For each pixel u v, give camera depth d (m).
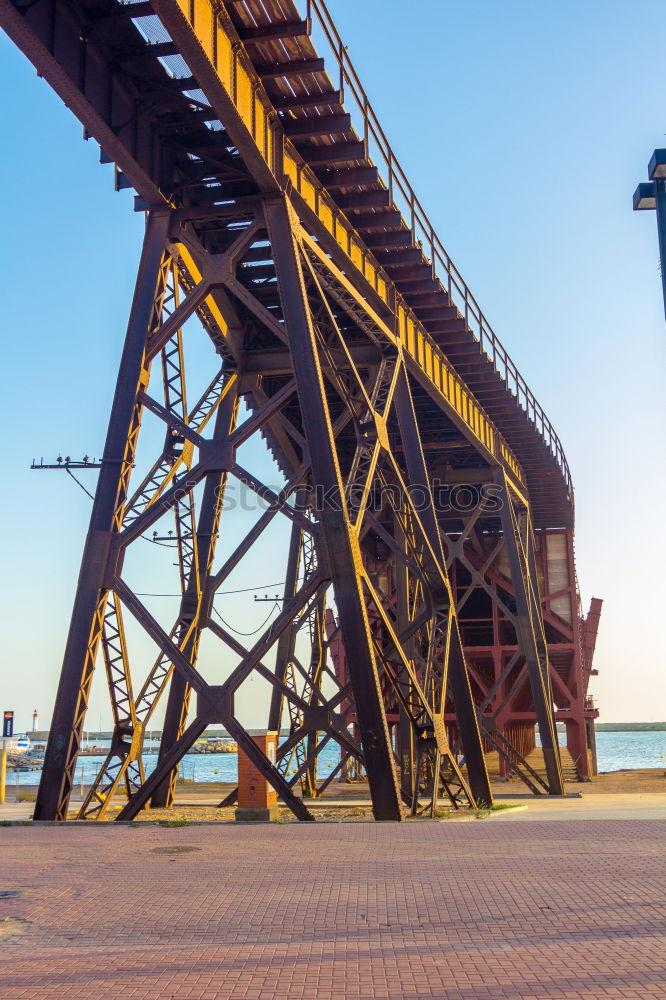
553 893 9.61
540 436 41.97
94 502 19.66
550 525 54.12
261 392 27.70
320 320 27.66
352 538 19.41
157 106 20.39
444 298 29.00
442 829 15.55
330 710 24.28
